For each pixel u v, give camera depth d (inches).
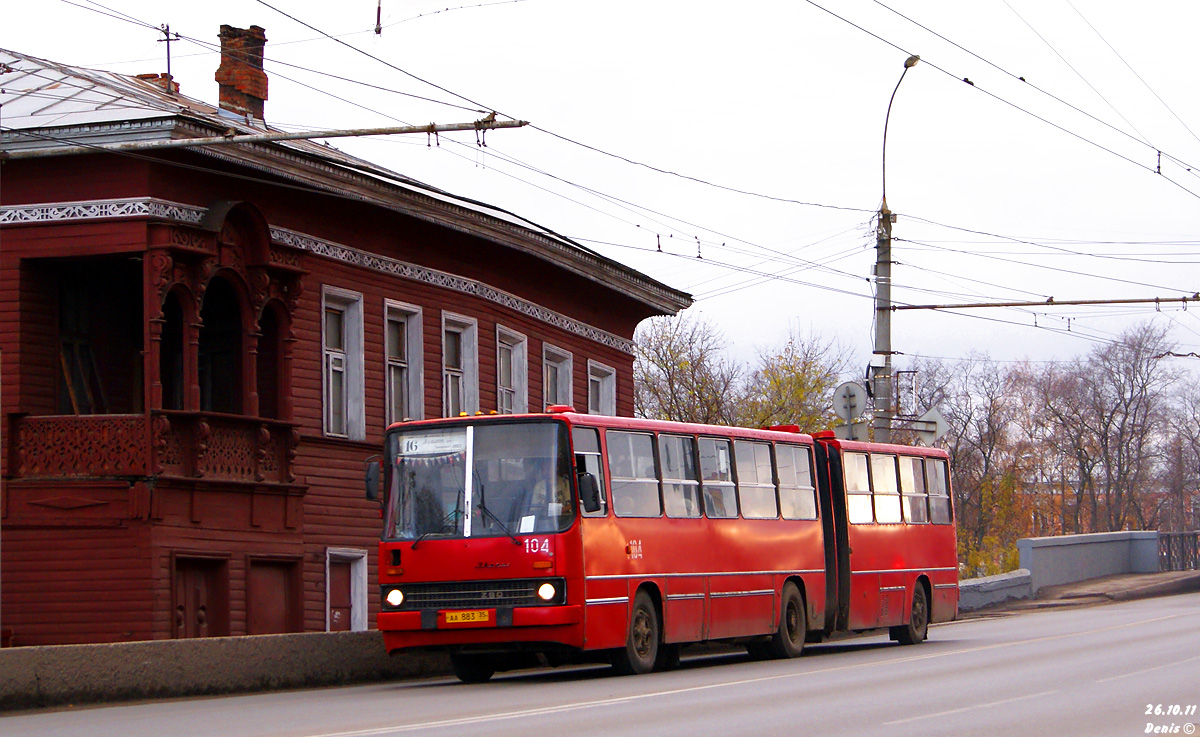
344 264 1093.1
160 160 909.8
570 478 755.4
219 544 940.0
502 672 898.7
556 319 1412.4
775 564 943.0
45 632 896.3
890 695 605.3
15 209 924.0
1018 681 659.4
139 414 957.2
